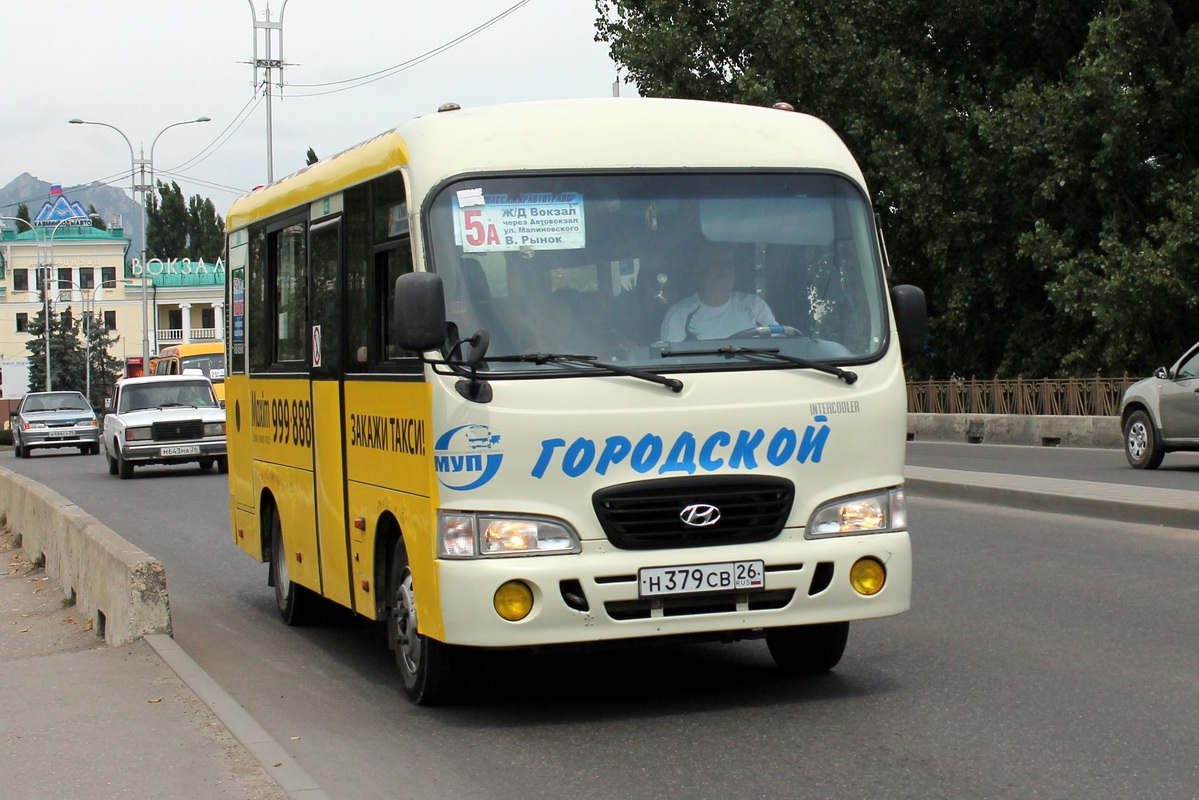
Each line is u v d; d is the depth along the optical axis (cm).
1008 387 3125
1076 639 880
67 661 881
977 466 2170
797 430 697
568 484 672
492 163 705
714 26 3722
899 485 722
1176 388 1936
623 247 705
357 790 609
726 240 717
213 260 12331
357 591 826
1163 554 1225
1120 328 2947
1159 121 3067
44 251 10656
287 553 1008
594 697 771
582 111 730
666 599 677
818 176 742
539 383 673
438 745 682
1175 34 3080
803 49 3469
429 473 686
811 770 606
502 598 665
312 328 907
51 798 580
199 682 785
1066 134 3086
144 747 656
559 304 691
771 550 685
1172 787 566
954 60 3603
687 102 752
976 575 1156
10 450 4819
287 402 977
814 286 724
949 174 3456
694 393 685
